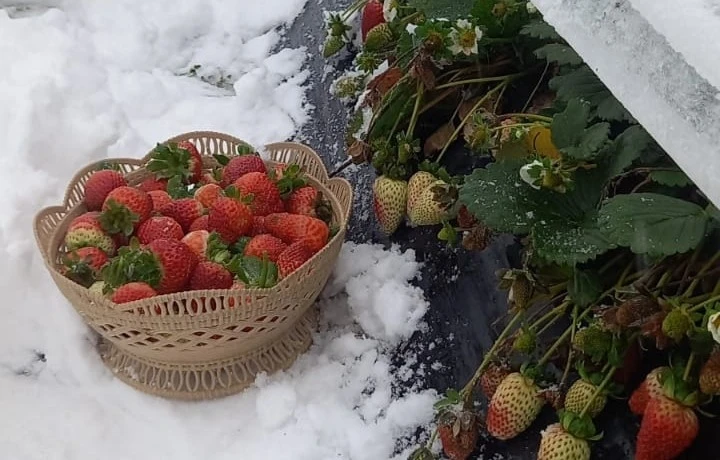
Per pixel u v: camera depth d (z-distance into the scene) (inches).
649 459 19.0
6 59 37.5
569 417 19.9
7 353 28.2
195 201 26.7
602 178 21.3
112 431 25.8
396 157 27.9
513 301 22.3
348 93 32.9
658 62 15.9
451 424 21.6
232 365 25.8
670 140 15.4
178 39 40.4
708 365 17.8
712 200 14.5
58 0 42.3
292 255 24.6
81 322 28.0
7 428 26.1
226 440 25.1
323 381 25.7
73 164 33.5
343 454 23.9
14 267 29.5
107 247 25.7
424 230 27.7
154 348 24.5
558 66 26.4
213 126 35.5
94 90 36.8
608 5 17.3
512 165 22.1
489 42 26.8
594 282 21.1
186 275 24.1
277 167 28.3
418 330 25.9
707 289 19.6
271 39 39.8
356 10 34.4
